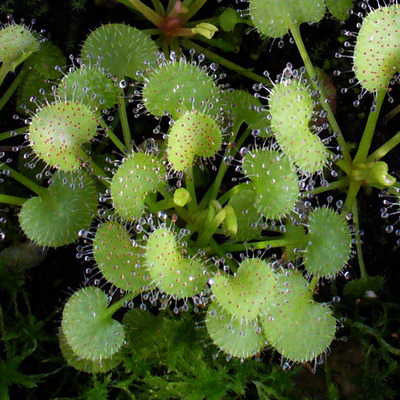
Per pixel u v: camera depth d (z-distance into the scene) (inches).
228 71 9.5
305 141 8.1
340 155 8.9
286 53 9.5
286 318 8.2
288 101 8.0
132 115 9.3
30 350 8.3
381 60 8.4
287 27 8.7
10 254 8.7
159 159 8.3
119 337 8.1
